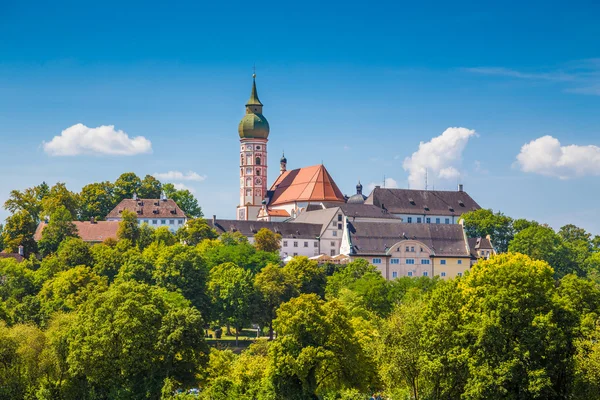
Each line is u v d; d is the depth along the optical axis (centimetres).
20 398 13912
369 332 15850
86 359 13912
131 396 13712
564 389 12400
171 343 14088
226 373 14375
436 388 12500
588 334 12531
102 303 14838
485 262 14288
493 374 12138
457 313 12850
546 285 13388
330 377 12988
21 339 14188
